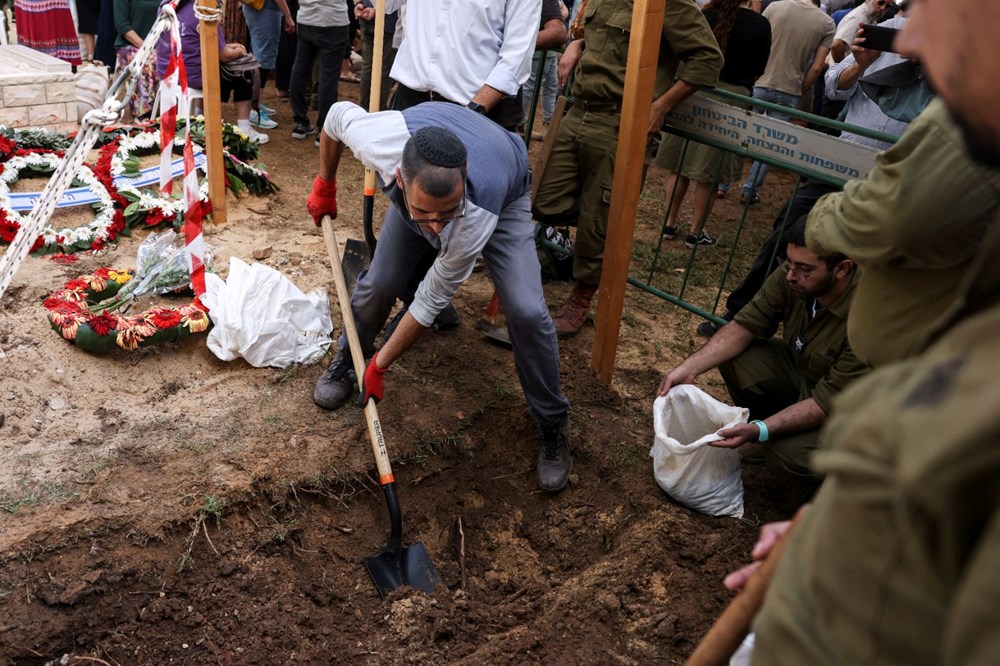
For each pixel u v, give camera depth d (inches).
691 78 153.9
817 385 125.0
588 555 132.6
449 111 117.5
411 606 116.6
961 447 29.0
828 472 37.1
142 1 245.8
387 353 122.4
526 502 140.8
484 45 153.3
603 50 159.3
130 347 144.2
